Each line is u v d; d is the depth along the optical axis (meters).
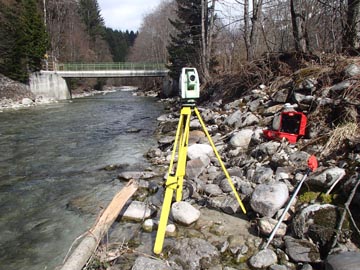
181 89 3.49
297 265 2.72
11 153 7.60
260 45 14.59
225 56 15.94
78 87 39.78
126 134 9.77
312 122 4.95
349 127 4.24
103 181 5.45
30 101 21.98
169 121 11.05
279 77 7.72
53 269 3.06
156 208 4.06
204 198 4.15
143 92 39.16
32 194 5.00
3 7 25.48
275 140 5.05
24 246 3.51
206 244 3.08
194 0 22.55
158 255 3.03
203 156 5.37
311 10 10.70
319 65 6.52
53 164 6.63
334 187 3.36
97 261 2.94
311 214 2.97
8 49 23.66
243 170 4.70
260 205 3.41
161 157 6.58
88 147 8.11
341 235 2.77
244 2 11.84
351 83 4.88
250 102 7.68
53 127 11.41
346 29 6.98
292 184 3.77
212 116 8.35
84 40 51.28
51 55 33.78
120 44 76.19
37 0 35.91
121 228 3.63
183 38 24.80
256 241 3.15
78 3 57.25
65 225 3.94
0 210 4.44
